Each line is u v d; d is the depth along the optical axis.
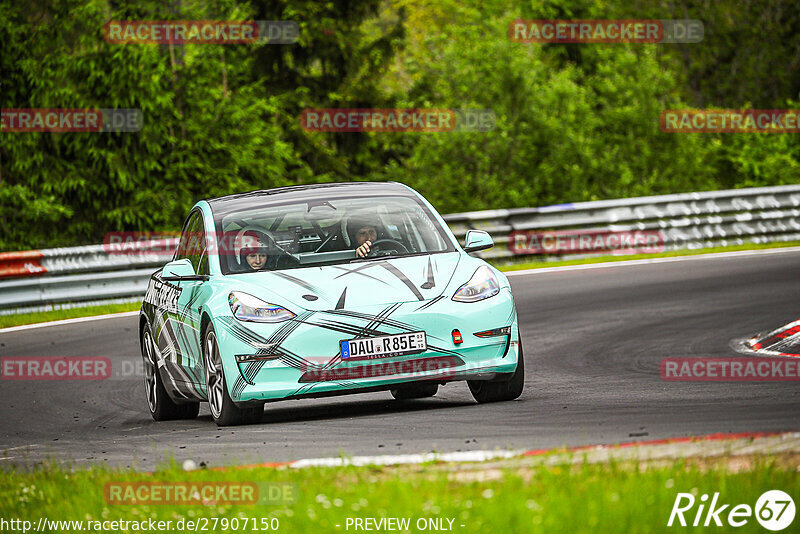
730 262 65.12
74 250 62.62
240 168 97.88
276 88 123.25
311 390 26.78
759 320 43.41
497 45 99.25
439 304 27.34
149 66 90.50
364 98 122.88
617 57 108.62
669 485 15.98
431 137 97.31
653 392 29.27
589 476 16.92
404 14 127.12
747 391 28.23
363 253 29.39
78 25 90.81
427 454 20.78
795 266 61.19
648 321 45.53
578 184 99.56
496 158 98.62
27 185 91.25
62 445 28.77
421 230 30.59
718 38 140.38
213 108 95.81
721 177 115.81
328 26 121.50
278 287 27.80
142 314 35.47
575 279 61.97
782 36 141.12
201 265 30.45
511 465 18.61
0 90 91.19
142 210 91.75
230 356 27.17
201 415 35.09
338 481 18.55
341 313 26.97
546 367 36.50
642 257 71.56
